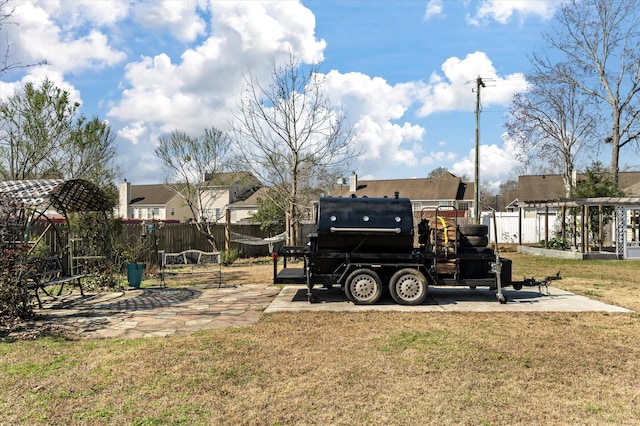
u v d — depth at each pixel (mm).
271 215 25469
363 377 4980
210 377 4969
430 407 4230
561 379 4961
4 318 7574
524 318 7844
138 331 7105
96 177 15672
